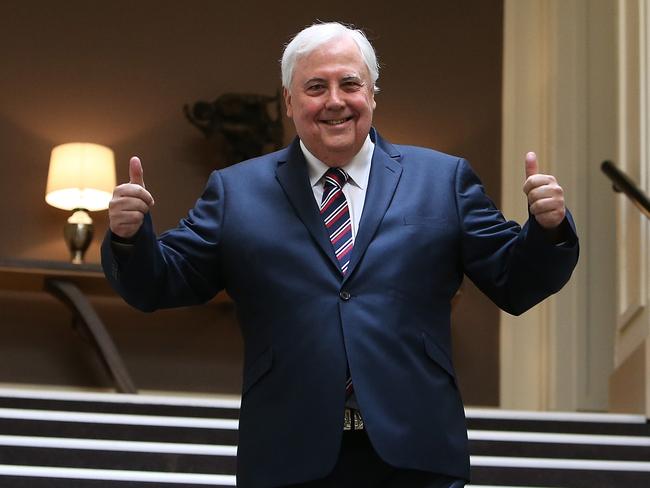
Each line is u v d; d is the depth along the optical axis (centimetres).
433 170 409
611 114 1120
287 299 382
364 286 381
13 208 1134
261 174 411
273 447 371
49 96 1159
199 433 757
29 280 1045
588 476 720
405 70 1205
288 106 415
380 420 365
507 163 1188
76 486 655
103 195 1096
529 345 1152
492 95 1205
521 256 374
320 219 393
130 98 1170
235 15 1198
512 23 1216
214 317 1138
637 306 907
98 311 1126
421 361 378
